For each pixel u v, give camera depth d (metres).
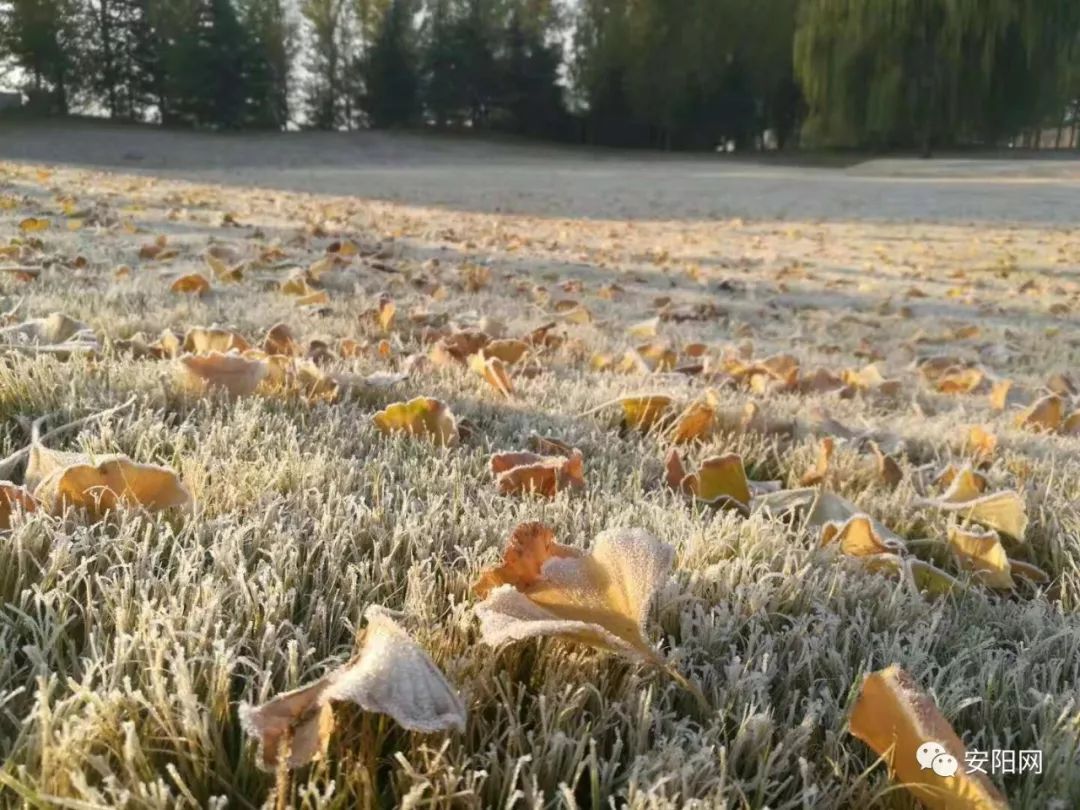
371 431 0.61
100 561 0.35
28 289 1.07
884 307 2.25
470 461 0.57
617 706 0.29
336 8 16.42
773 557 0.44
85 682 0.25
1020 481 0.70
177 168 9.34
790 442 0.78
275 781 0.25
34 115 14.37
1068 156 11.99
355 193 5.43
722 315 2.01
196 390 0.62
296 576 0.36
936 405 1.13
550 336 1.22
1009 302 2.45
